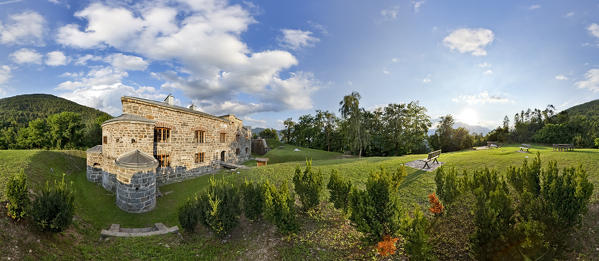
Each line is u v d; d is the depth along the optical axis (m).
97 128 42.41
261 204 9.70
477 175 9.77
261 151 51.28
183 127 22.48
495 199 6.36
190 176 23.16
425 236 5.96
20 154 18.69
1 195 9.06
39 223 7.86
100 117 44.28
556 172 7.23
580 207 6.12
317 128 62.16
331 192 10.16
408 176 15.10
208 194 9.55
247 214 9.92
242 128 38.28
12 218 7.70
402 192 12.30
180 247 9.02
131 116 16.78
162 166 20.20
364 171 17.36
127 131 15.59
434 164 18.19
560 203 6.37
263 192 9.77
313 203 10.31
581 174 6.67
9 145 44.91
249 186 10.05
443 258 6.84
